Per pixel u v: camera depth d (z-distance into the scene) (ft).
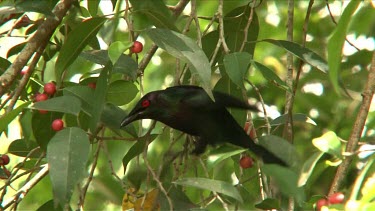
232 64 28.81
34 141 34.32
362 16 39.96
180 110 30.83
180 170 32.45
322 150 24.73
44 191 47.39
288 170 24.71
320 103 49.06
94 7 35.55
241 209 34.47
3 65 34.91
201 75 27.09
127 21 30.48
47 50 35.14
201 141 31.09
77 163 24.99
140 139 31.60
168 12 32.96
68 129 25.79
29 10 29.04
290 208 27.37
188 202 28.66
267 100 47.83
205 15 51.31
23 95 33.71
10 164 46.96
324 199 26.73
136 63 31.12
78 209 28.99
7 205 29.48
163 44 27.86
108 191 45.44
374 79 29.07
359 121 28.40
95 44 36.40
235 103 30.19
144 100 31.58
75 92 29.45
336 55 22.48
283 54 52.49
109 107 31.65
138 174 31.63
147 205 30.22
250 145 28.45
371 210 22.41
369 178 24.58
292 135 30.99
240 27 35.94
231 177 42.45
